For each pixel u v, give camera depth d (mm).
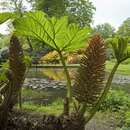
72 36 3613
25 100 10336
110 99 9023
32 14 3371
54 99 10906
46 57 4633
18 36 3998
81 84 3262
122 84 17609
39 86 15016
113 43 3596
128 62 3896
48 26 3529
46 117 3590
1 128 3361
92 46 3250
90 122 7398
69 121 3416
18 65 3523
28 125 3576
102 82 3260
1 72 3617
